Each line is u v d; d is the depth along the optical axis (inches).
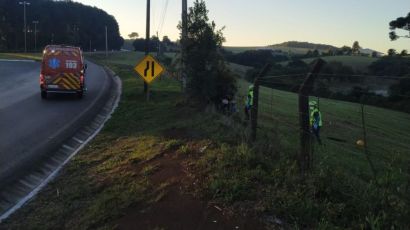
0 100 842.2
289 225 230.8
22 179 390.6
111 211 289.3
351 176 291.9
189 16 653.9
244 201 261.3
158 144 444.8
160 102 798.5
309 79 291.9
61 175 405.7
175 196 290.4
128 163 400.8
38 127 593.9
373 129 965.8
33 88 1083.9
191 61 644.7
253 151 329.7
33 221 306.8
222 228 241.0
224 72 654.5
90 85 1192.8
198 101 650.8
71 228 284.5
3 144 495.5
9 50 4921.3
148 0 1002.7
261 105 1162.6
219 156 338.3
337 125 973.8
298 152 323.9
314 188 254.8
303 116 292.8
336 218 229.9
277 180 277.0
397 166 262.7
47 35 5812.0
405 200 220.4
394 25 2321.6
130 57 4534.9
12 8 5595.5
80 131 585.6
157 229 253.4
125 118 660.7
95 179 375.6
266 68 413.1
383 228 211.0
